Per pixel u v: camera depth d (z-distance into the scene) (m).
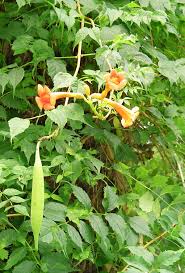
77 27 1.17
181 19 1.32
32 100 1.21
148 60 1.14
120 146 1.22
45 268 1.03
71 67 1.21
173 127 1.22
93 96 1.00
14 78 1.09
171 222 1.16
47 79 1.22
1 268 1.07
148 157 1.36
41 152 1.12
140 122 1.27
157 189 1.21
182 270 1.14
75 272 1.20
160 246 1.19
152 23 1.26
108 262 1.14
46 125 1.00
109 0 1.23
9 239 1.04
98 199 1.24
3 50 1.23
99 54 1.06
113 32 1.13
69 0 1.13
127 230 1.13
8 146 1.12
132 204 1.19
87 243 1.12
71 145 1.12
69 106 1.02
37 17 1.16
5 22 1.18
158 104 1.27
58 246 1.05
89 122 1.17
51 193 1.10
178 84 1.32
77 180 1.22
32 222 0.87
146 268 0.99
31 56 1.22
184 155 1.36
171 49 1.33
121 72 1.00
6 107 1.20
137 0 1.23
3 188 1.09
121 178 1.25
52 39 1.18
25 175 1.03
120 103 1.04
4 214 1.05
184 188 1.21
